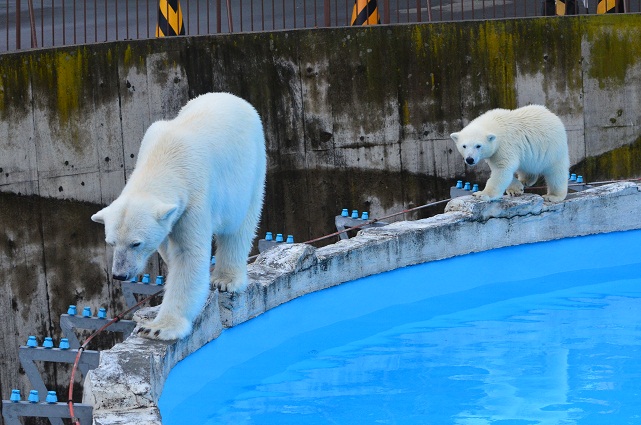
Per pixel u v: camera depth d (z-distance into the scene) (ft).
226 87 35.50
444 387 20.47
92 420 16.34
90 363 21.42
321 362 22.29
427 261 27.43
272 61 35.86
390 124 37.19
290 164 36.73
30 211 33.91
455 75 37.32
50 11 47.60
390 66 36.78
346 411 19.25
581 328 24.45
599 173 39.09
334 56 36.35
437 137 37.58
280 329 23.65
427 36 36.86
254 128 20.90
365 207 37.58
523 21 37.45
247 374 21.48
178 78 34.86
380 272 26.45
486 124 28.09
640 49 38.29
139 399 16.61
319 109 36.63
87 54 33.71
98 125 34.17
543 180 35.37
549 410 19.11
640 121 38.83
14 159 33.42
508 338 23.79
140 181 18.04
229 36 35.35
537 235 29.43
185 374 19.61
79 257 34.63
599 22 37.91
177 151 18.49
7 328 34.27
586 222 30.12
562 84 38.14
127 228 17.16
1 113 32.99
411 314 25.99
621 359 22.03
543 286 28.53
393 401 19.74
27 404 19.35
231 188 19.94
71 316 24.27
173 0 36.45
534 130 28.60
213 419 18.89
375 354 22.77
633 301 26.81
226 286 21.54
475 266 28.35
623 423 18.47
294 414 19.11
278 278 23.48
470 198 28.63
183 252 18.94
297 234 37.32
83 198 34.45
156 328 18.99
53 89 33.45
